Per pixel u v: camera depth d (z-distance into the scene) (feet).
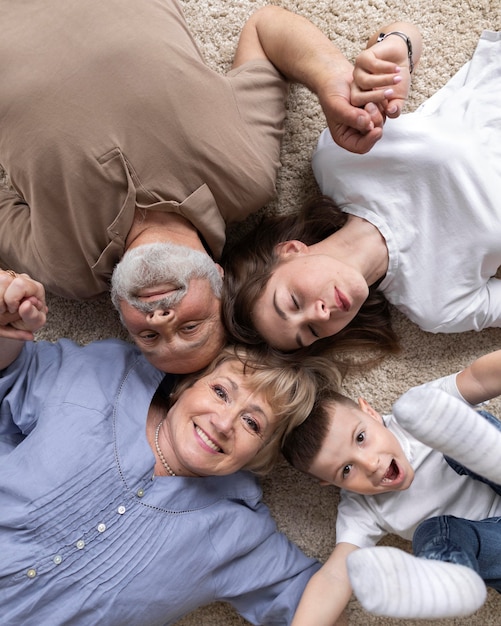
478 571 3.01
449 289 3.51
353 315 3.24
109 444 3.13
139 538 3.10
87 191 3.02
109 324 3.82
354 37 3.74
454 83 3.66
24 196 3.25
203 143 3.08
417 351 3.84
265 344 3.33
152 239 3.12
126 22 3.02
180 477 3.26
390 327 3.81
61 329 3.81
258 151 3.27
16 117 2.98
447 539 3.01
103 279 3.36
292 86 3.73
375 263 3.44
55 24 3.00
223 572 3.36
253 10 3.71
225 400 3.17
